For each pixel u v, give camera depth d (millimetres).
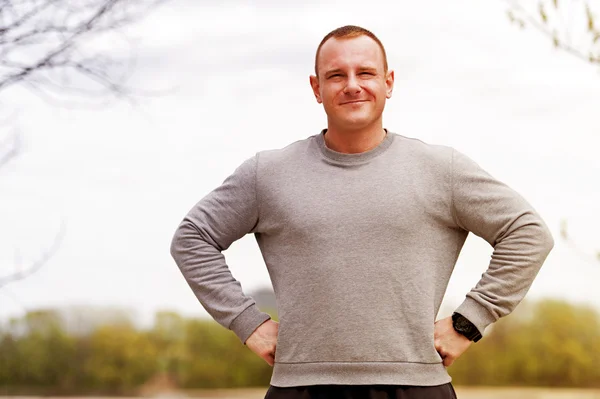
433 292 2711
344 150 2818
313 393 2678
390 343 2631
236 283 2922
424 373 2654
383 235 2674
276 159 2881
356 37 2783
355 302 2645
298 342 2695
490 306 2719
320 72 2805
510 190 2777
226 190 2914
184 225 2949
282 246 2787
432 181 2752
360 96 2744
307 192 2771
